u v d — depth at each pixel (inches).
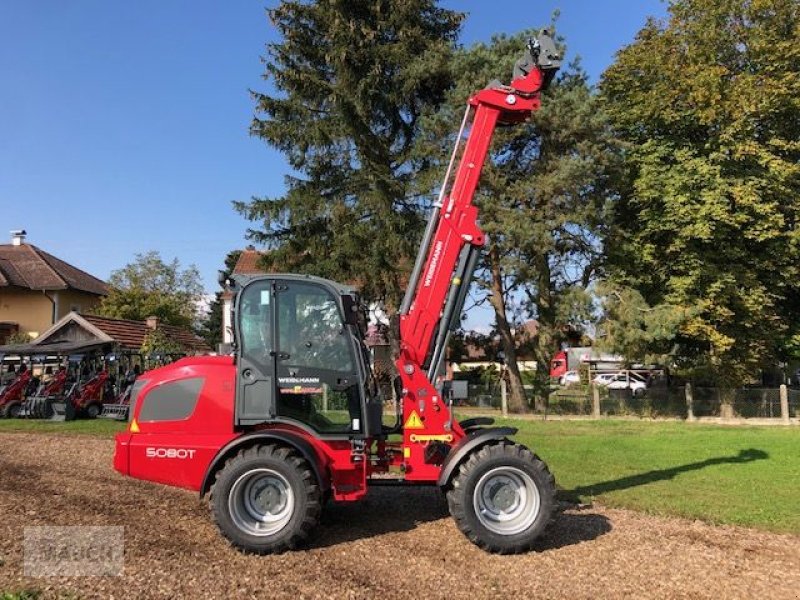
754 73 836.6
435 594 198.2
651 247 810.8
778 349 932.0
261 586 203.6
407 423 267.9
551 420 795.4
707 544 252.5
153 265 1967.3
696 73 808.9
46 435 582.9
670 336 752.3
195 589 199.3
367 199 853.2
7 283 1393.9
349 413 260.8
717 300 799.1
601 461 447.5
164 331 1135.0
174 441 261.3
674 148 828.0
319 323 265.7
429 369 274.4
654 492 344.5
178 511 295.7
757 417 814.5
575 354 1293.1
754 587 205.8
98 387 788.0
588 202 778.8
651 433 646.5
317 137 860.0
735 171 794.2
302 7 888.3
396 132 935.0
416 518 291.3
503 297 915.4
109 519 278.7
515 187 769.6
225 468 243.0
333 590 200.8
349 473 261.7
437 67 853.8
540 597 195.9
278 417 257.4
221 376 266.5
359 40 875.4
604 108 822.5
